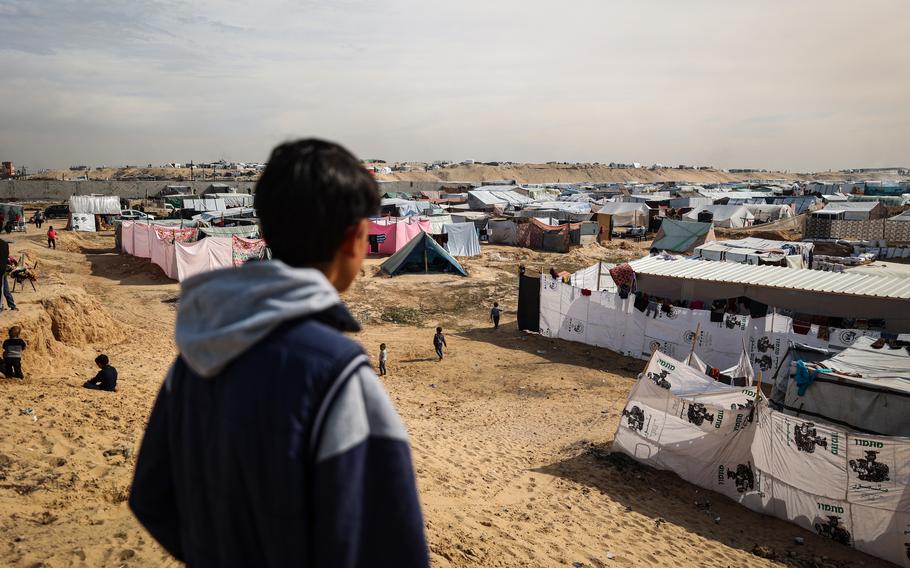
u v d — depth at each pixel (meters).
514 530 8.12
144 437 1.47
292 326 1.19
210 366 1.17
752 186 126.62
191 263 33.59
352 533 1.10
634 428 12.66
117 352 18.50
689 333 20.84
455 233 45.09
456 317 29.47
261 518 1.12
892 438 9.53
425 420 15.09
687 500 11.17
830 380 12.25
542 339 25.31
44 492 7.08
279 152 1.32
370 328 27.20
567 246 48.91
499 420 15.80
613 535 8.91
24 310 16.36
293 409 1.10
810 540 9.95
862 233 50.41
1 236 46.78
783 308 21.45
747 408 11.12
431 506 8.30
